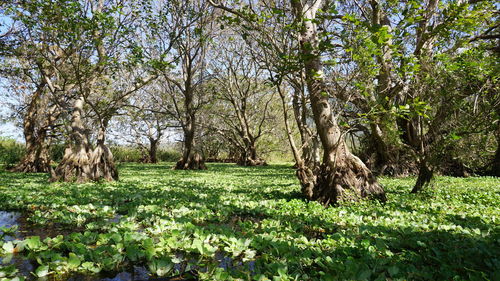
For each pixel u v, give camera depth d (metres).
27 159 22.61
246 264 3.84
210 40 19.97
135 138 44.72
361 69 7.65
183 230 5.18
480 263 3.85
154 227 5.52
